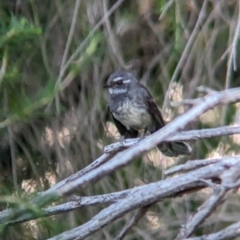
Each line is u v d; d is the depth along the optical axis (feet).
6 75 15.88
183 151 29.86
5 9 39.65
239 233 19.54
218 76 40.91
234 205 41.09
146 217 42.19
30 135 43.11
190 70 40.22
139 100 35.76
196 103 17.19
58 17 40.34
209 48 38.86
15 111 15.96
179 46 36.42
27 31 15.40
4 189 17.97
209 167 20.49
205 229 41.19
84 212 41.73
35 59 39.27
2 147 44.19
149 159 41.39
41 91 16.16
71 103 42.34
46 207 19.08
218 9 37.65
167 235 41.34
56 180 43.39
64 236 21.24
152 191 20.84
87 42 37.06
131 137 37.52
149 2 39.68
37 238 39.81
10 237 39.70
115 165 17.02
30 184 44.19
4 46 15.60
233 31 37.93
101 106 41.83
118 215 21.13
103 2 37.83
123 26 40.22
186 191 21.26
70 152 42.93
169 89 35.91
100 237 41.57
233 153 41.78
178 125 17.12
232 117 40.09
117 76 36.09
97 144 42.39
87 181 16.98
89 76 41.52
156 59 41.11
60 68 37.19
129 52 41.88
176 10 36.17
